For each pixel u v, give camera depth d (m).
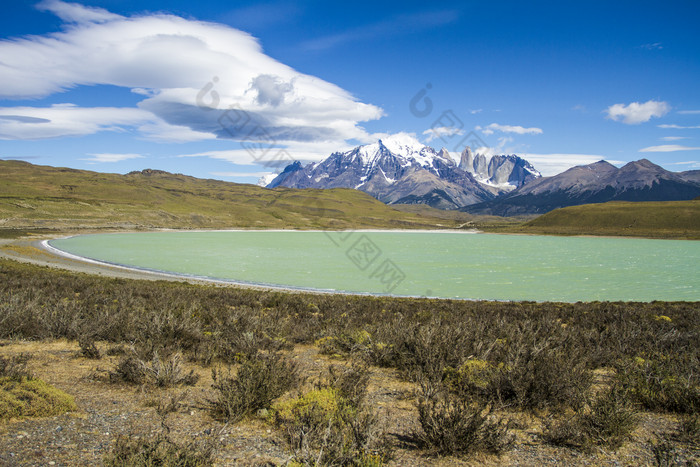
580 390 6.77
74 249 85.75
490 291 44.66
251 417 5.98
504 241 158.88
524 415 6.46
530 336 11.00
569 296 42.31
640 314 22.41
